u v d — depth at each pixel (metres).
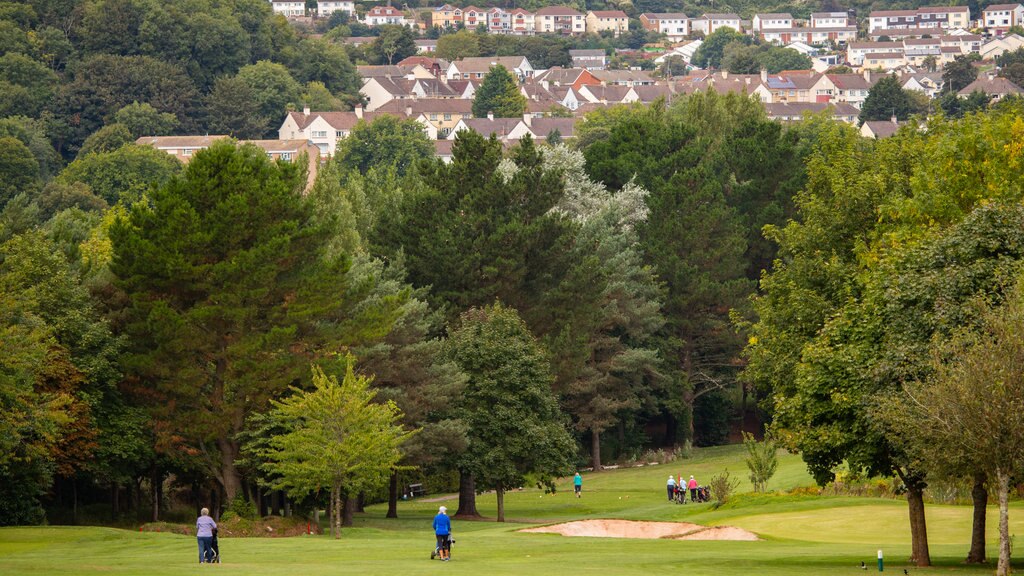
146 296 89.50
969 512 80.12
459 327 115.81
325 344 92.56
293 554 65.19
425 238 121.25
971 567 57.44
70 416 83.31
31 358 74.44
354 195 131.38
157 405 91.38
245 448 86.00
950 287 57.66
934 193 75.12
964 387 50.94
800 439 61.31
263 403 89.44
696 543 72.38
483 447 101.19
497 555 64.62
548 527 84.31
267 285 90.12
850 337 60.94
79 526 86.50
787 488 101.56
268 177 95.56
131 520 100.38
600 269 127.25
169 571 51.50
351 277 99.94
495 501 119.31
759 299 77.38
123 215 148.88
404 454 88.06
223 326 90.62
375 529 86.56
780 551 66.50
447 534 61.75
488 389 102.00
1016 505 82.06
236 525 84.94
